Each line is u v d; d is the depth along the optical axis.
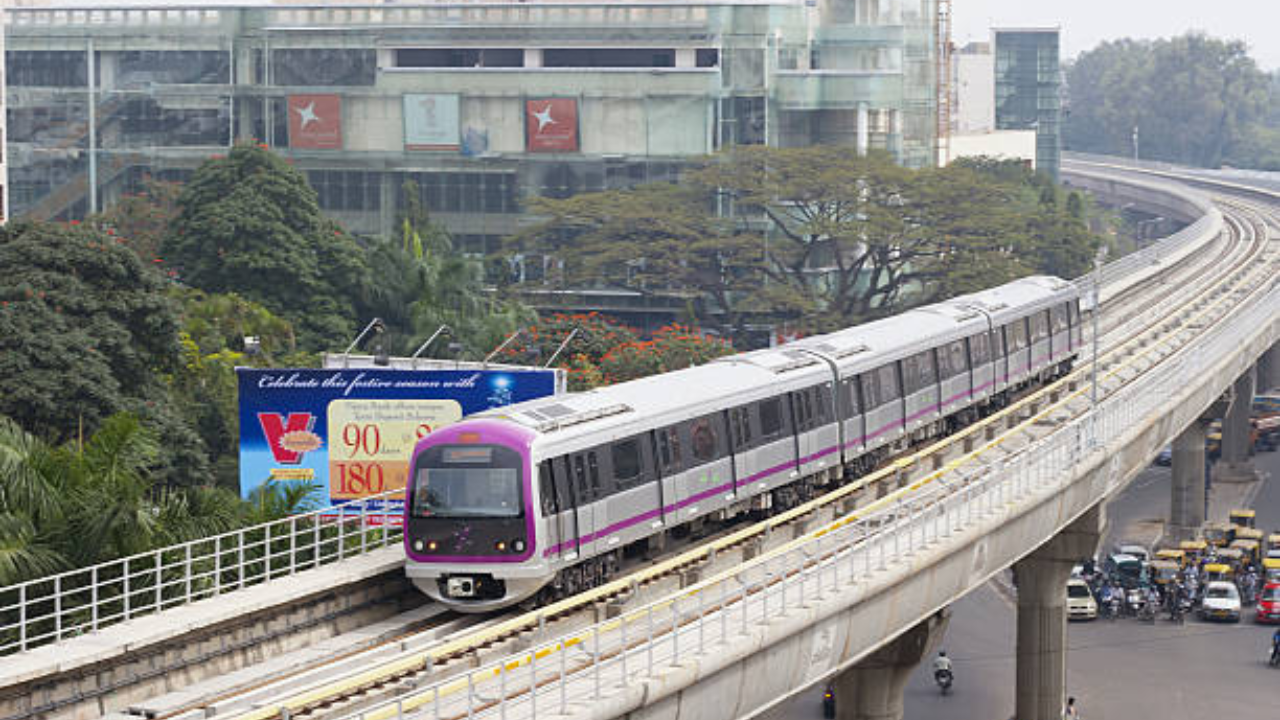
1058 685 61.12
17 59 138.50
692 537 44.25
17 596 34.19
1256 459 122.69
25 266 56.69
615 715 28.72
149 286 58.41
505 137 133.75
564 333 76.62
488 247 135.25
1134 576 81.81
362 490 51.16
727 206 123.50
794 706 66.25
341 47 135.25
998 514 45.66
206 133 137.00
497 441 35.44
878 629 40.00
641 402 40.38
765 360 47.50
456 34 134.25
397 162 135.88
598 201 120.19
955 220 118.06
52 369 52.88
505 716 27.50
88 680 29.50
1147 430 63.97
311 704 28.84
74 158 138.00
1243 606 81.12
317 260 88.19
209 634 32.09
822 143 135.00
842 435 49.75
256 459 51.41
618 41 131.75
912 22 142.12
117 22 137.00
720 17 130.12
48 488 35.88
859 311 121.31
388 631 35.12
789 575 39.03
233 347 75.12
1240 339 84.12
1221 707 65.88
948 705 66.44
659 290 121.50
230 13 136.00
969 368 60.38
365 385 50.97
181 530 38.84
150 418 54.59
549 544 35.44
